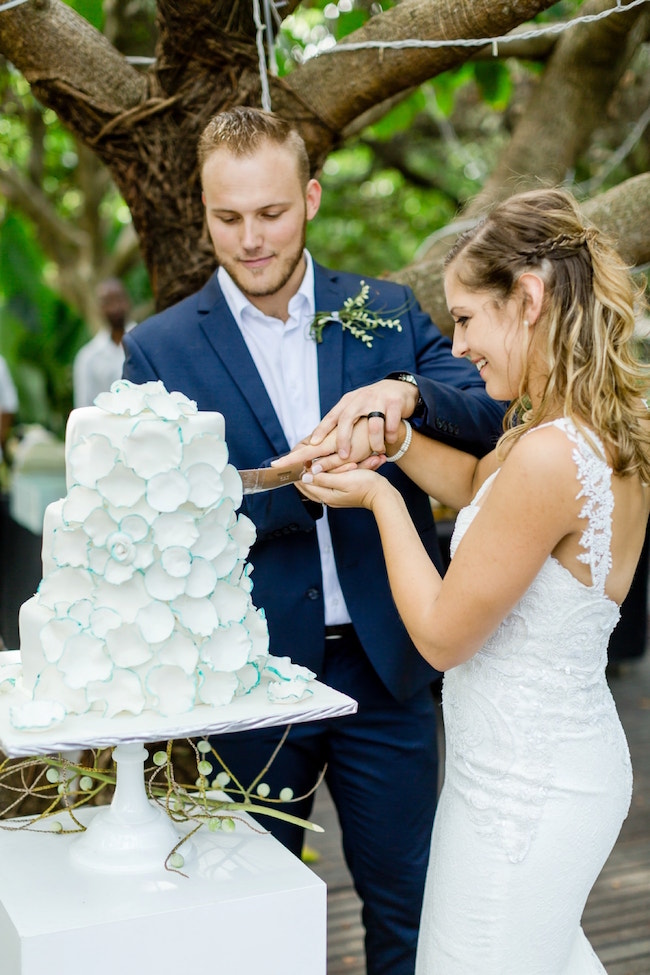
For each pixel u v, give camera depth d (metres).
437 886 1.63
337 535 2.06
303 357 2.14
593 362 1.48
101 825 1.49
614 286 1.50
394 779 2.13
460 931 1.58
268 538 2.04
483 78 3.94
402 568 1.61
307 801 2.16
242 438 2.05
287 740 2.08
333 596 2.10
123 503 1.34
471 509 1.64
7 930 1.35
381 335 2.16
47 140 7.21
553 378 1.50
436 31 2.14
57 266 7.39
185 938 1.36
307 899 1.43
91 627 1.35
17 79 4.90
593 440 1.46
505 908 1.55
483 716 1.57
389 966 2.19
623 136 5.24
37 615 1.40
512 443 1.53
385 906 2.17
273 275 1.99
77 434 1.37
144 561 1.35
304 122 2.30
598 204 2.42
